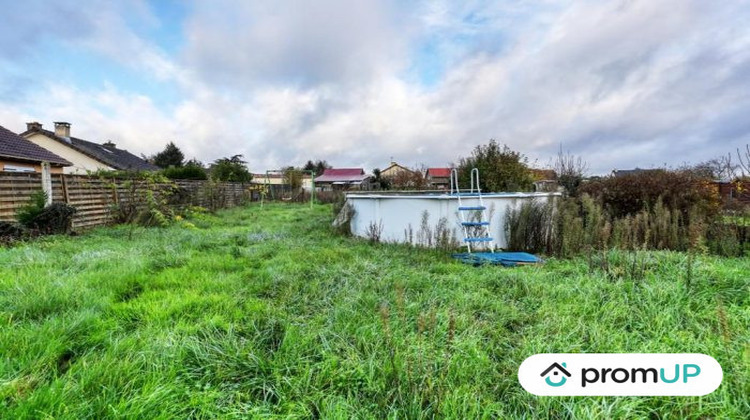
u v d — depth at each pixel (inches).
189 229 302.2
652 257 153.4
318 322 98.6
